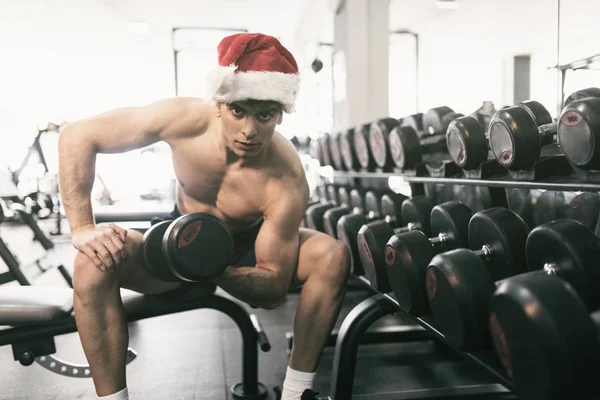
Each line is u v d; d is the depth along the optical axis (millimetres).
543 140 1271
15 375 1761
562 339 706
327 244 1225
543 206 1601
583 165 1028
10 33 6695
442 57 7297
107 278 1074
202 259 1032
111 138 1082
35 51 7504
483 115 1936
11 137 6531
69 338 2186
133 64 8430
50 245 1894
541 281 767
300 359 1240
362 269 1766
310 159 3658
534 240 1011
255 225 1330
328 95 7230
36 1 5684
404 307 1255
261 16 6625
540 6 4988
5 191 1829
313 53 7344
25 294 1378
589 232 955
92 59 8086
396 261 1238
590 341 720
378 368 1762
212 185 1182
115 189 6664
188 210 1257
